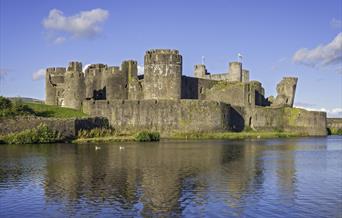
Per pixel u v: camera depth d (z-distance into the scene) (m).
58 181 36.19
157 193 32.19
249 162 49.44
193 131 91.19
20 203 29.44
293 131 113.75
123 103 89.88
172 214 27.30
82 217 26.61
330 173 42.56
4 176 38.34
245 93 114.00
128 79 106.94
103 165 44.91
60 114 84.69
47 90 111.94
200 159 50.62
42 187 33.91
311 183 37.16
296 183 37.06
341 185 36.34
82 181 36.22
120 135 85.38
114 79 106.06
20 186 34.25
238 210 28.34
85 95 101.69
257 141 85.62
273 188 34.69
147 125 89.69
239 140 87.12
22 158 50.47
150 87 98.56
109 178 37.56
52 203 29.39
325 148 72.06
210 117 92.81
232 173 41.06
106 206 28.73
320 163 50.25
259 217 27.05
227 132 96.44
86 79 108.62
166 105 90.12
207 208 28.61
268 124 109.94
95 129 81.81
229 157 53.34
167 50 98.12
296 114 114.31
